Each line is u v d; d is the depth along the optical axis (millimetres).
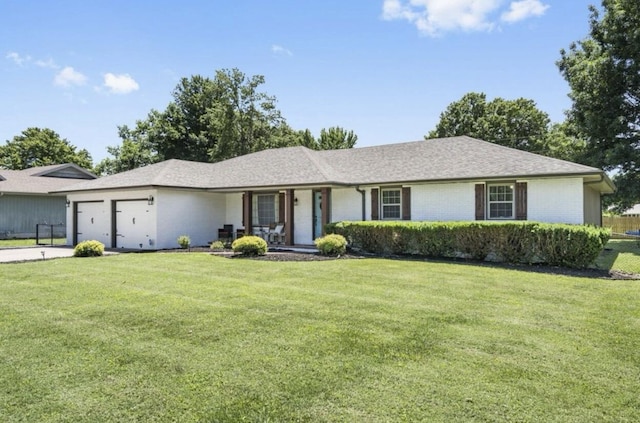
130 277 9984
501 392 3896
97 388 4012
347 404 3674
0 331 5789
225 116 40281
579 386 4035
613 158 21719
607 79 22375
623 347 5145
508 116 39500
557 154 35156
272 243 18422
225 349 5043
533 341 5344
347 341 5316
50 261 13148
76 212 20719
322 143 49031
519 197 14297
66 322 6215
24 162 52531
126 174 20609
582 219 13391
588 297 7859
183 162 21250
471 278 9734
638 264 13008
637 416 3479
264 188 17562
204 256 14219
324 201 16703
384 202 16844
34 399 3801
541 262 12008
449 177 14875
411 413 3508
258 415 3506
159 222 17594
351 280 9508
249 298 7684
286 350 5000
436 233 13570
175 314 6578
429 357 4781
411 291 8328
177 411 3580
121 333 5688
